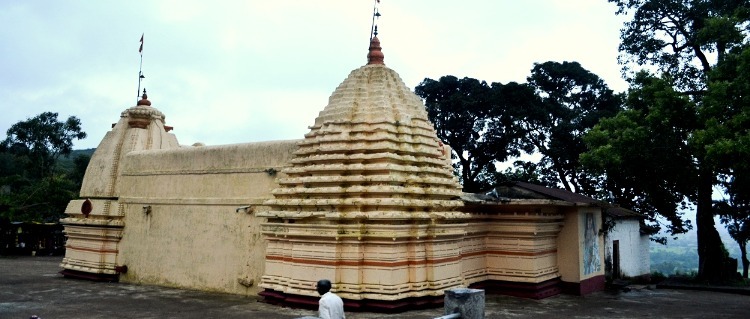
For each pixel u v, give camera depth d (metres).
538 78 38.56
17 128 47.69
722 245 27.50
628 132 22.62
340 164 15.70
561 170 37.44
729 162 18.38
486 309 16.27
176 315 14.40
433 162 16.58
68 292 18.73
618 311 16.42
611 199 32.97
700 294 21.97
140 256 21.58
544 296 19.05
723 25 22.20
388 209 14.87
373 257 14.77
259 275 18.05
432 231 15.56
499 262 19.45
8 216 34.53
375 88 16.95
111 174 23.02
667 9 28.50
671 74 28.67
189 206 20.39
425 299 15.28
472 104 37.59
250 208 18.66
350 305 14.54
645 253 31.39
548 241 20.02
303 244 15.37
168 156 21.62
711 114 19.77
